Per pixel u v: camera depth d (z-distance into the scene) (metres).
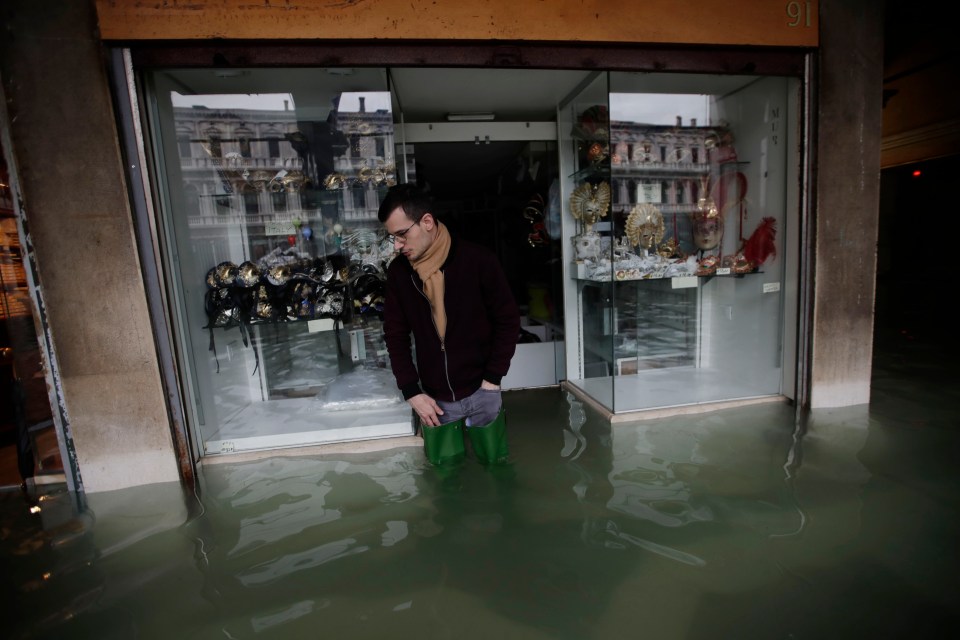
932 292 7.23
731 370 3.32
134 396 2.24
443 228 1.99
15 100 1.99
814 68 2.58
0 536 1.90
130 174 2.14
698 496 1.98
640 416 2.82
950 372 3.41
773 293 2.99
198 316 2.58
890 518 1.78
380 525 1.87
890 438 2.42
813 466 2.18
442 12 2.17
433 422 2.12
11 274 2.19
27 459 2.30
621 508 1.91
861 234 2.74
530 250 3.93
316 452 2.54
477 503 2.00
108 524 1.96
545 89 2.99
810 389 2.84
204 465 2.47
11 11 1.95
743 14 2.42
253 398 3.07
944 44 6.19
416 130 3.31
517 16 2.23
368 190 2.76
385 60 2.23
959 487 1.96
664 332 3.29
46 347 2.17
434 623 1.38
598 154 2.88
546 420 2.90
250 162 2.71
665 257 3.15
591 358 3.29
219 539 1.82
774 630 1.31
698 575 1.53
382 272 2.79
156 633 1.38
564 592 1.49
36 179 2.05
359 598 1.49
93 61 2.02
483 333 2.14
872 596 1.42
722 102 3.11
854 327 2.81
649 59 2.43
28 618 1.45
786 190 2.83
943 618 1.33
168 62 2.10
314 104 2.64
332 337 3.06
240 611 1.45
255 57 2.15
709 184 3.19
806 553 1.61
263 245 2.82
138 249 2.17
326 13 2.11
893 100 7.75
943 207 8.31
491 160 4.00
